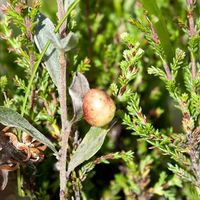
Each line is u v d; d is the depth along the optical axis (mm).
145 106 211
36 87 190
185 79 181
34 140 172
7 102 185
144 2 167
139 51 171
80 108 157
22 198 183
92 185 200
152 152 209
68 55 183
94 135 166
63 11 166
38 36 171
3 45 207
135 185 202
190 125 174
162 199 208
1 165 167
